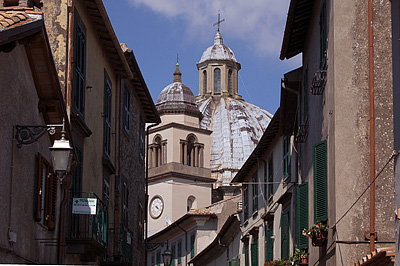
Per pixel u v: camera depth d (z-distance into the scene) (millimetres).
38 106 17453
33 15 15742
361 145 18094
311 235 19500
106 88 27078
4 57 14742
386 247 15656
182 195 87688
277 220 33906
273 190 35594
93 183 24422
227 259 51250
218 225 58000
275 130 33812
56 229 19500
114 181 28812
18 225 15977
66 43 21141
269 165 36812
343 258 17641
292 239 29375
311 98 23031
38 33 15781
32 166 17000
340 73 18375
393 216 17531
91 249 21031
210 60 120500
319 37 21141
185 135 91000
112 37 25734
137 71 31766
